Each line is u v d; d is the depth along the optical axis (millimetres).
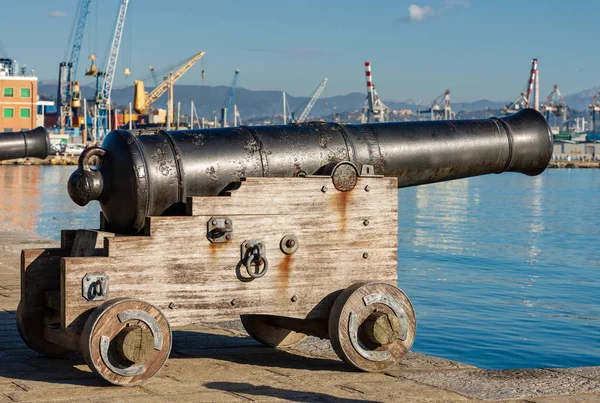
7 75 108750
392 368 6340
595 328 13156
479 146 7344
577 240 30766
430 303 15516
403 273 20297
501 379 6004
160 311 5734
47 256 6305
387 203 6527
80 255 6148
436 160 7172
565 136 196625
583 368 6406
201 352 6812
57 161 117812
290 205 6219
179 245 5863
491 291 17438
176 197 6168
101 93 134625
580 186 82625
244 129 6590
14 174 88688
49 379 5812
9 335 7328
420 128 7219
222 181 6297
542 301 16141
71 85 146375
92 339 5516
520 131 7562
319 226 6316
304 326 6574
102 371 5551
